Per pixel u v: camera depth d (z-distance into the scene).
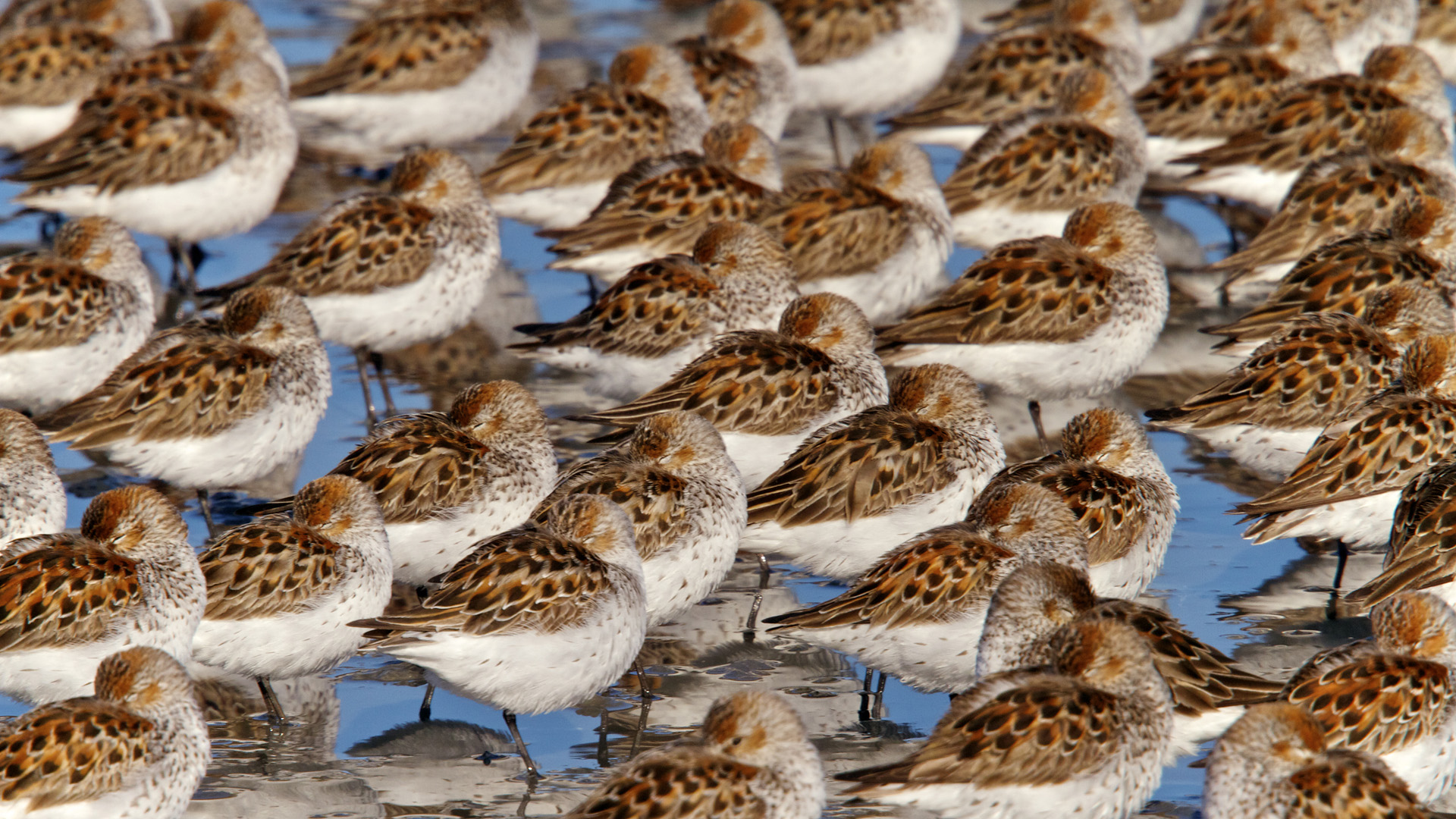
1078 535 13.04
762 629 14.66
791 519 14.36
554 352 17.86
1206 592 14.93
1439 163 20.84
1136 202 22.69
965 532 13.09
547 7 31.20
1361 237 18.58
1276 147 22.12
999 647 11.90
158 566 12.69
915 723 13.08
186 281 21.72
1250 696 11.57
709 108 23.92
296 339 16.45
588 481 13.80
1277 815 10.30
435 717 13.29
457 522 14.41
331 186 24.92
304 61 28.05
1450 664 11.61
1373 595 13.04
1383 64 22.77
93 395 15.83
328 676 14.02
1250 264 20.12
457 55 23.67
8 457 14.39
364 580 13.19
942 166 25.53
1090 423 14.57
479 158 25.45
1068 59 24.30
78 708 10.98
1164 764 11.59
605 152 21.67
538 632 12.16
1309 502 14.43
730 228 18.06
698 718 13.16
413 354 20.36
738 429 15.93
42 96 23.86
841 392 16.27
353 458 14.61
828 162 25.75
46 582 12.25
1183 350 20.33
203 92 21.27
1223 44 25.97
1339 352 15.86
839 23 25.22
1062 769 10.62
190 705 11.45
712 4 31.25
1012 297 17.33
